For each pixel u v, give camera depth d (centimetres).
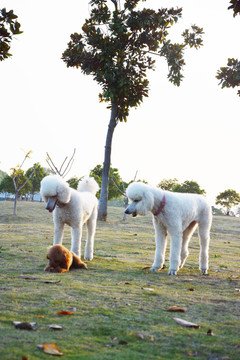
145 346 256
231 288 497
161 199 594
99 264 640
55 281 443
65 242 934
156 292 430
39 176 4994
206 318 338
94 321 300
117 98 1852
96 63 1848
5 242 884
